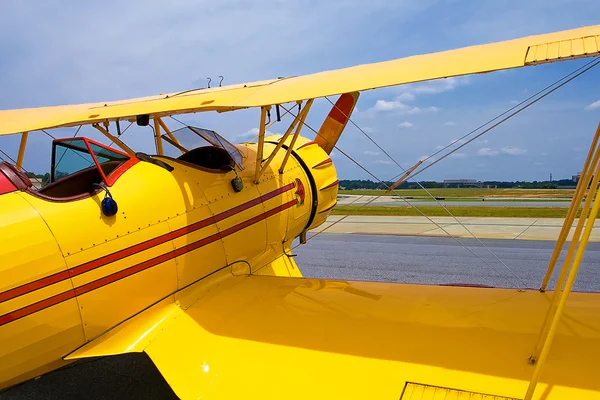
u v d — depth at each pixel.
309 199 5.11
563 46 2.24
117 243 2.79
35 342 2.48
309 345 2.69
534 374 1.98
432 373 2.38
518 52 2.32
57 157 3.34
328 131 6.07
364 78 2.69
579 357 2.40
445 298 3.24
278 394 2.37
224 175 3.80
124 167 3.09
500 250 8.96
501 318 2.87
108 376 3.90
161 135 4.11
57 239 2.53
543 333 2.34
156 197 3.10
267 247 4.39
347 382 2.39
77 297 2.60
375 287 3.54
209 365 2.61
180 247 3.20
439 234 11.27
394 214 16.50
